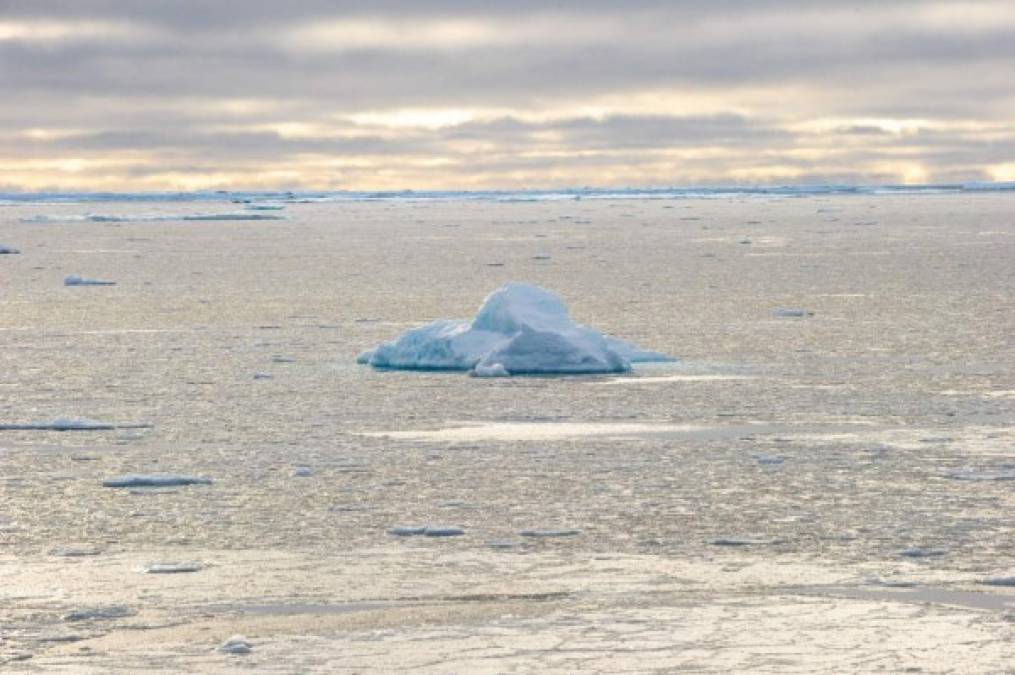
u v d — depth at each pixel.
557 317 49.38
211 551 24.78
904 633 20.44
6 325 64.88
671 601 21.92
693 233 168.38
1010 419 37.84
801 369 47.94
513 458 32.81
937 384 44.25
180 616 21.28
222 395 42.69
